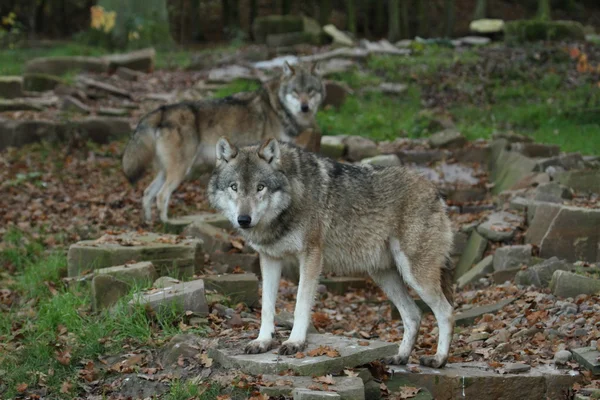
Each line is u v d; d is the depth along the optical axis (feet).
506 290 33.45
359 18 117.70
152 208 46.85
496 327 29.45
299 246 24.25
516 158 47.67
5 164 53.31
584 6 125.18
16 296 34.91
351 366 23.24
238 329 27.12
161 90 76.18
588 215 36.06
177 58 93.25
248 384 22.48
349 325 32.55
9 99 69.00
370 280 39.55
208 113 44.55
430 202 25.53
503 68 79.41
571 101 71.61
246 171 23.67
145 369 24.58
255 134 46.39
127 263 31.12
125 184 51.19
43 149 56.39
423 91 74.95
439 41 90.12
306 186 24.34
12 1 122.62
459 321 31.40
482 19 100.07
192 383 23.04
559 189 41.04
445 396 24.06
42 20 122.52
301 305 24.17
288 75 48.19
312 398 20.79
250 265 36.78
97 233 42.06
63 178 51.55
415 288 25.20
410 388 23.31
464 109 70.38
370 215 25.09
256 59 88.17
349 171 25.54
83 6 124.16
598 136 60.95
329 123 62.90
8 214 45.01
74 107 65.16
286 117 47.98
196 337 25.70
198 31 114.83
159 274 32.40
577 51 67.31
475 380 23.94
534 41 89.86
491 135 58.75
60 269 36.24
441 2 119.14
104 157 55.98
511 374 24.21
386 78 77.00
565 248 36.24
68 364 25.55
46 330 28.27
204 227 38.63
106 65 82.28
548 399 23.99
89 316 28.81
